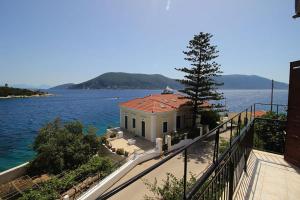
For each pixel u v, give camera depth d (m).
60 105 96.56
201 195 2.77
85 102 112.31
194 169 14.19
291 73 6.98
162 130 23.42
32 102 113.62
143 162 16.77
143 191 11.59
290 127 6.92
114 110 76.94
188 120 26.84
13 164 25.12
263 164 6.78
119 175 14.14
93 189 12.52
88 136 21.48
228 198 3.95
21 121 55.78
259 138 12.00
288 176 5.93
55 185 14.48
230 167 3.96
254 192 5.07
